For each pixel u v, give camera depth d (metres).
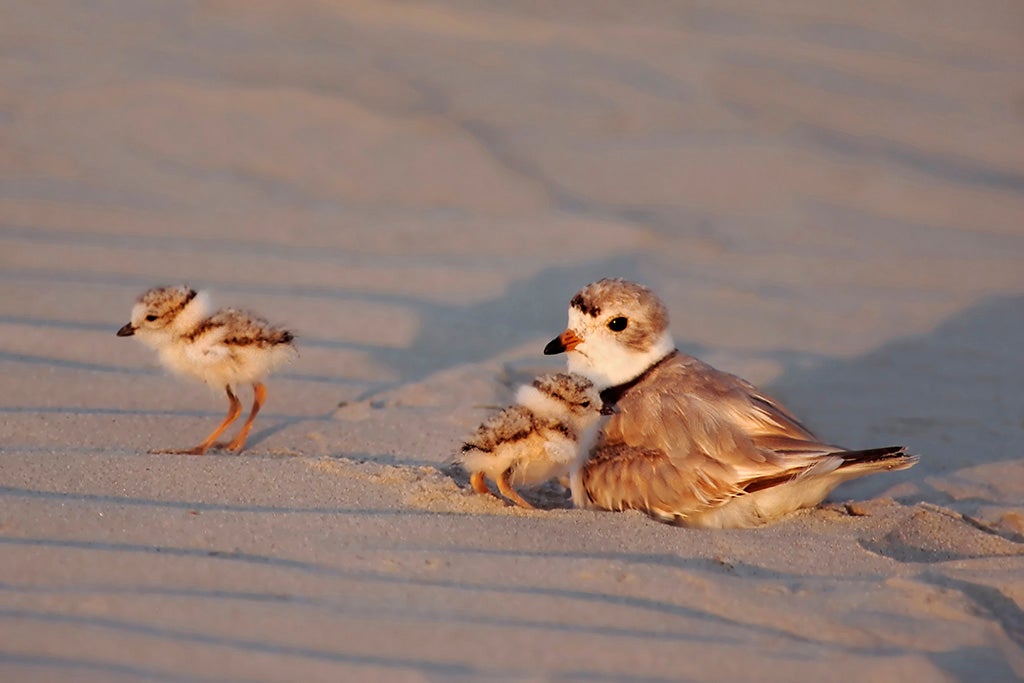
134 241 12.88
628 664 5.91
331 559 6.67
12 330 10.50
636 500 7.96
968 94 19.83
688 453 7.89
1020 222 16.00
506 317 12.26
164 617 5.97
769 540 7.45
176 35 18.02
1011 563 7.23
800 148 17.53
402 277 12.92
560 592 6.48
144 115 15.60
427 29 19.75
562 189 15.77
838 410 11.14
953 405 11.32
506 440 7.78
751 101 18.84
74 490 7.38
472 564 6.73
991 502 9.04
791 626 6.34
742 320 12.98
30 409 9.13
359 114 16.53
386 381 10.54
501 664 5.82
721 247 14.73
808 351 12.38
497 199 15.23
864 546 7.51
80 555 6.46
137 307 8.71
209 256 12.77
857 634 6.29
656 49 20.17
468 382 10.38
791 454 7.66
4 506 6.99
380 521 7.26
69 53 16.83
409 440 9.23
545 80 18.69
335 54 18.27
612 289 8.84
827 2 23.20
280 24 19.06
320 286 12.45
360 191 14.95
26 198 13.45
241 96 16.36
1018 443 10.42
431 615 6.16
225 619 5.99
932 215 16.06
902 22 22.53
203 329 8.62
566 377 8.05
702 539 7.39
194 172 14.70
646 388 8.50
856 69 20.34
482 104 17.66
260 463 8.13
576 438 7.92
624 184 16.12
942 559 7.68
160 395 9.70
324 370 10.62
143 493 7.41
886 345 12.60
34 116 15.20
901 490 9.24
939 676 5.97
